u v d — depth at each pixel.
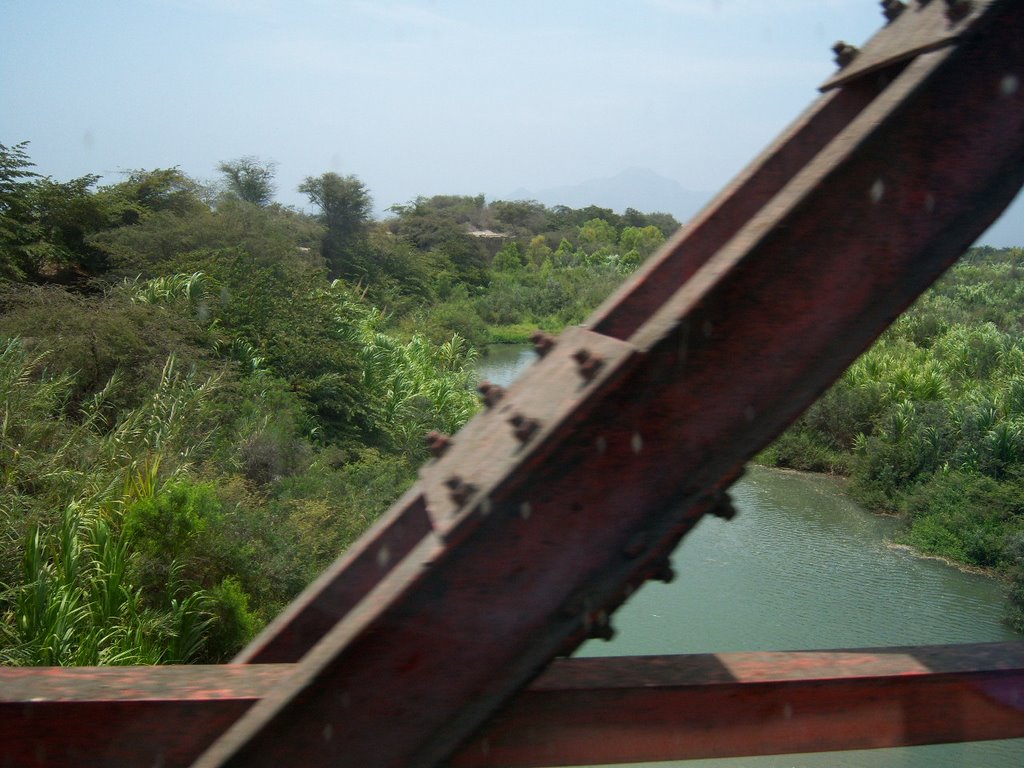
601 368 1.33
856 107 1.66
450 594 1.31
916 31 1.51
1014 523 16.80
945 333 35.19
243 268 21.77
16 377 11.35
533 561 1.33
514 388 1.51
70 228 27.39
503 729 1.45
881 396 24.41
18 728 1.34
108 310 15.65
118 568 8.59
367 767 1.30
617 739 1.46
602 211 96.00
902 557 16.69
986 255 64.69
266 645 1.64
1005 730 1.52
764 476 23.58
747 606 13.80
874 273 1.40
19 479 9.59
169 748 1.38
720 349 1.37
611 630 1.38
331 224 53.00
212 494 10.34
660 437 1.36
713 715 1.47
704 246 1.64
